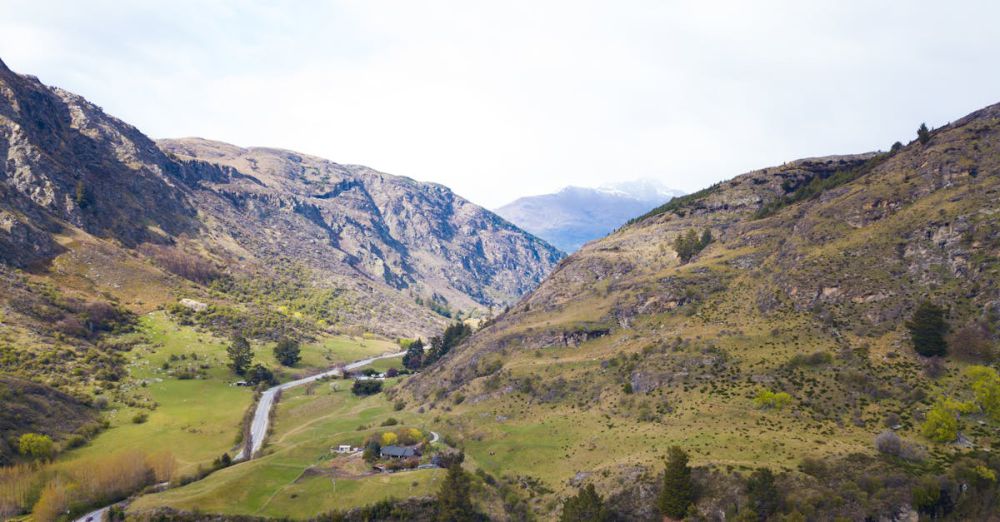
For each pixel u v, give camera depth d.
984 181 143.88
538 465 122.62
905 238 142.12
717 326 150.75
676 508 93.75
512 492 115.06
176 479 126.25
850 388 114.12
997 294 116.75
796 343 131.62
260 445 157.00
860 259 145.00
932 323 115.12
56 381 160.50
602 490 104.06
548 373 159.25
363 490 115.81
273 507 111.06
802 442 102.31
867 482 88.88
